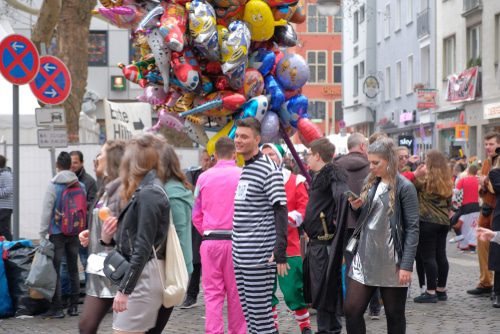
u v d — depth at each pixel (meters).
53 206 11.28
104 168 7.44
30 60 13.05
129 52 46.03
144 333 6.58
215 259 8.47
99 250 7.06
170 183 8.15
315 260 9.27
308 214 9.32
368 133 56.19
